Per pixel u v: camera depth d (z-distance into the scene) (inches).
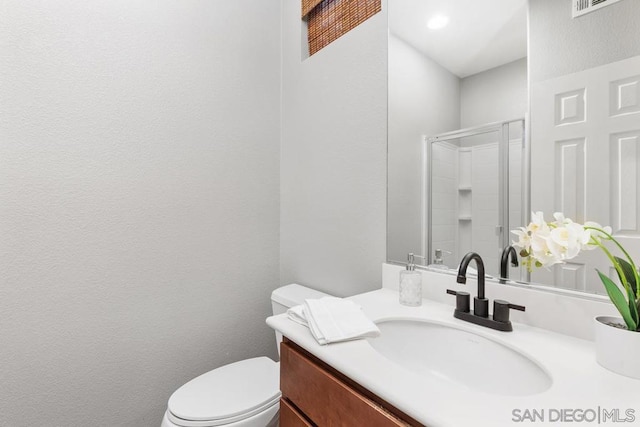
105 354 47.2
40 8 42.4
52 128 43.1
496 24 34.7
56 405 43.6
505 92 33.8
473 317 31.6
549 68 30.5
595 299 27.7
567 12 29.2
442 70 39.5
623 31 26.1
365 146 49.3
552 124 30.2
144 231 50.4
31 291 41.9
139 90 49.9
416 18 42.5
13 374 40.9
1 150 40.0
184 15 54.5
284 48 67.4
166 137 52.5
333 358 24.6
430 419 17.5
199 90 56.1
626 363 21.5
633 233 25.7
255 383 45.8
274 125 67.2
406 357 33.4
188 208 55.0
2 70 40.0
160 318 52.1
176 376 53.7
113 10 47.7
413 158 42.8
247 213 62.8
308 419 28.1
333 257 55.2
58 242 43.6
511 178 33.3
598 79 27.5
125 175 48.7
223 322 59.4
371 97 48.3
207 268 57.3
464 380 29.9
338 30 55.6
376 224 47.7
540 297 30.2
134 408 49.6
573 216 28.9
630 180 25.9
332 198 55.2
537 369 24.4
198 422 37.9
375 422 21.3
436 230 40.1
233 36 60.6
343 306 32.7
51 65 43.1
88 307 45.9
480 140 35.9
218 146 58.5
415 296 37.4
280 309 55.8
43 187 42.6
